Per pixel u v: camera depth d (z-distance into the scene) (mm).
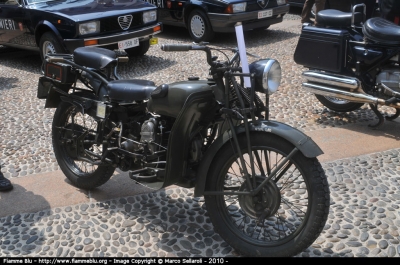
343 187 4199
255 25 9500
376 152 4867
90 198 4156
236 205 3889
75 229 3701
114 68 4016
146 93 3551
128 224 3736
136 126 3729
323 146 5039
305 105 6266
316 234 3000
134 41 7992
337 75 5383
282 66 7855
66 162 4379
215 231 3443
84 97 4059
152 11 8289
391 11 6309
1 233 3680
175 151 3340
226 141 3203
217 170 3275
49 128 5809
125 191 4258
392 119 5453
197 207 3967
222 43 9578
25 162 4910
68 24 7434
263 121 3162
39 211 3969
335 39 5363
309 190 2990
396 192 4113
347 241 3467
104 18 7578
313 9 10508
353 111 6031
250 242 3242
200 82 3348
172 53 9055
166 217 3824
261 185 3117
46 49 7969
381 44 5125
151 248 3445
